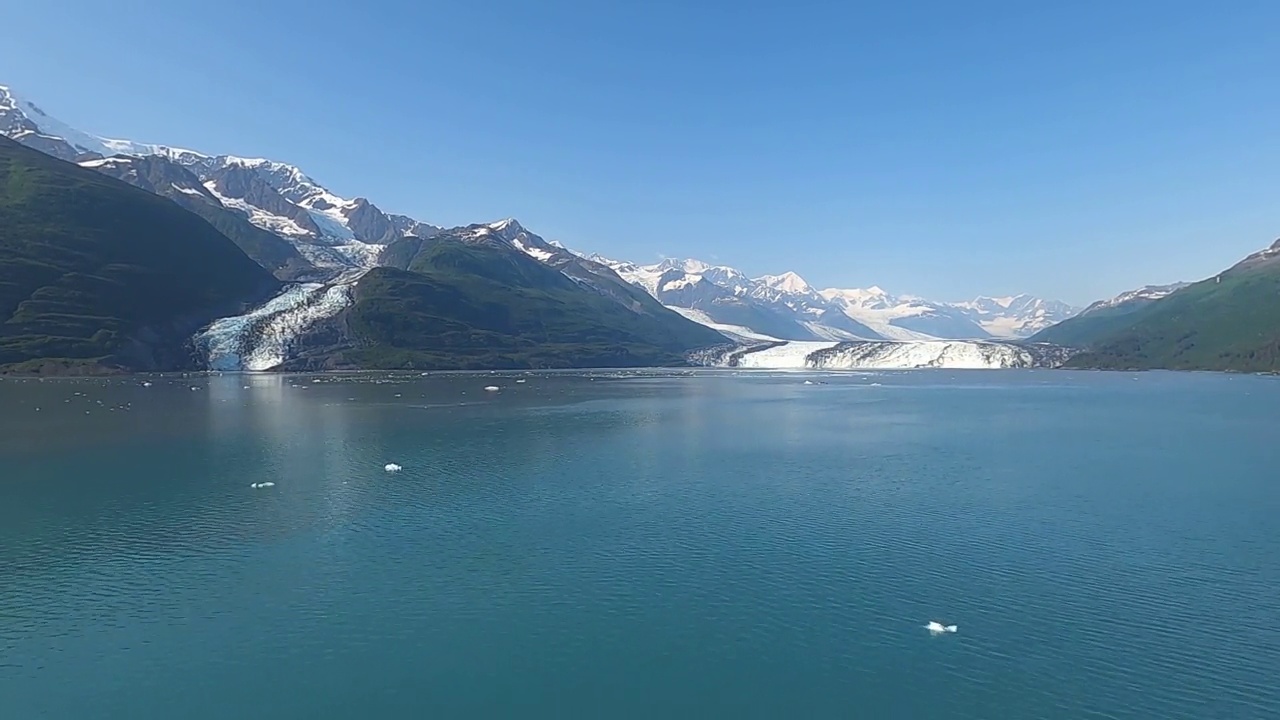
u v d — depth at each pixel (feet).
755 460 231.30
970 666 96.07
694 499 178.29
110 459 229.04
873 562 133.18
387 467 217.15
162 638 104.22
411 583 123.34
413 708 87.20
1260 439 278.67
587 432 297.12
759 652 99.96
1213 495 182.70
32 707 87.40
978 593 118.93
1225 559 134.51
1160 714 85.15
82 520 158.81
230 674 94.73
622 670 95.55
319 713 86.22
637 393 533.96
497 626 107.65
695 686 91.81
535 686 91.97
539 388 593.83
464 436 283.18
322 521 158.61
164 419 332.80
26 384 547.90
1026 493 184.85
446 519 159.94
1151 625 107.34
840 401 462.19
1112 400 468.75
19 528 153.07
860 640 103.24
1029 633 105.09
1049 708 86.58
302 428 304.91
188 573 127.85
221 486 191.01
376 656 99.14
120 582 123.65
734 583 123.13
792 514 164.14
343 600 116.47
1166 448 257.34
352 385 603.67
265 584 122.83
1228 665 95.86
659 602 115.65
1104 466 221.66
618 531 151.53
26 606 114.32
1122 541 144.87
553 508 169.48
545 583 123.24
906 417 361.10
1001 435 291.38
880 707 87.15
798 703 87.92
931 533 150.20
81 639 103.96
